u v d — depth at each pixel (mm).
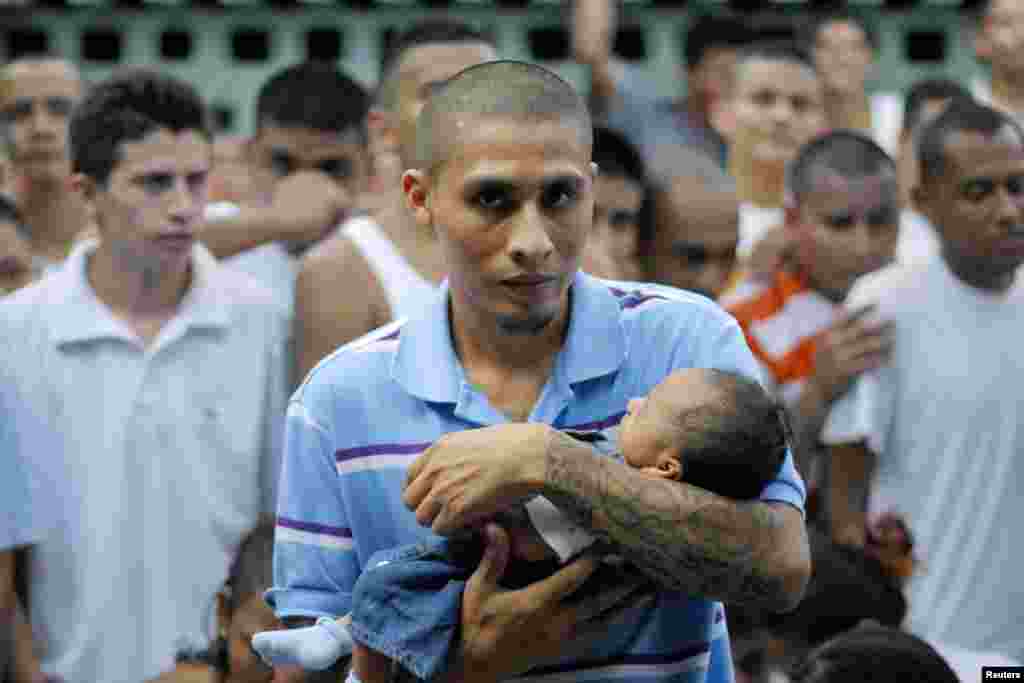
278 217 12484
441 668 6973
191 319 11320
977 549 12188
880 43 18578
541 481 6699
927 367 12227
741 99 15570
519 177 6777
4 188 14867
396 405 7309
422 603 6957
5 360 11023
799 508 7086
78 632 11023
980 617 12195
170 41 17656
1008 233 12016
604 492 6711
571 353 7254
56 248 14266
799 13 19016
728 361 7340
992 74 16172
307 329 10562
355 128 13000
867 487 12359
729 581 6812
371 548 7359
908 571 11805
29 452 10953
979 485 12211
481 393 7258
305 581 7395
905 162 15281
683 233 12969
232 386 11438
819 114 15617
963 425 12188
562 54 17672
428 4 17594
